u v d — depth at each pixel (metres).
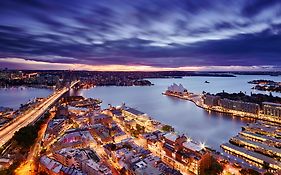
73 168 149.38
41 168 162.50
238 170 163.25
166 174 145.75
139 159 162.00
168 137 195.00
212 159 170.88
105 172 145.62
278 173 157.62
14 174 152.38
